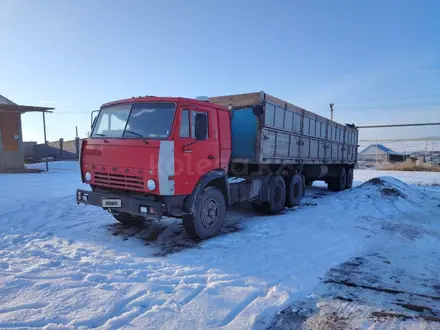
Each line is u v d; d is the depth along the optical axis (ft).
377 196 33.53
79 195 19.01
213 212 19.27
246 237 19.38
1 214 23.00
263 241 18.53
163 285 12.16
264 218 25.05
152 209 15.96
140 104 17.92
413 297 11.87
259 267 14.44
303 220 24.09
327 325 9.87
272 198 26.43
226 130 20.57
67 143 89.66
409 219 25.40
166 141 15.96
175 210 16.99
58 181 40.47
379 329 9.66
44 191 32.30
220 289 11.98
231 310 10.51
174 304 10.67
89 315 9.72
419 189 40.60
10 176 44.96
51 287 11.60
